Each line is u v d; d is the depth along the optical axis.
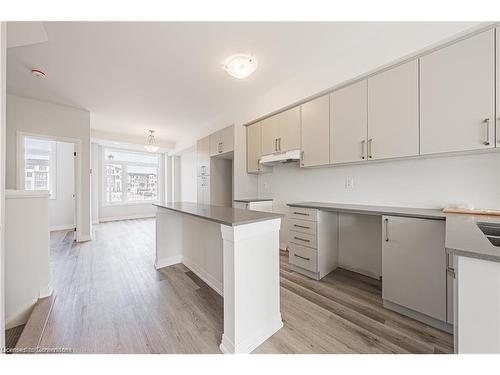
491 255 0.68
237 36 2.02
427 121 1.68
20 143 3.38
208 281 2.27
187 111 4.08
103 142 5.93
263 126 3.34
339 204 2.56
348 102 2.21
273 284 1.52
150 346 1.36
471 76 1.49
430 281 1.52
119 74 2.69
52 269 2.69
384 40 1.92
